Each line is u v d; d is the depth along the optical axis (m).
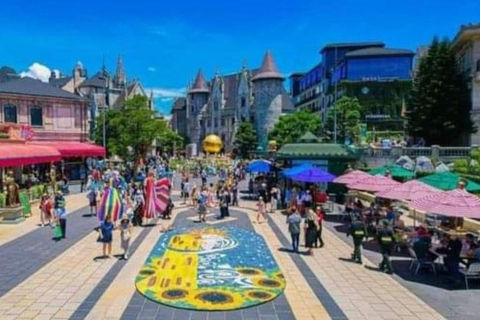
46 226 25.22
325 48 95.38
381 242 16.72
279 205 33.09
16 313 12.46
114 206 18.78
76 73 110.44
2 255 18.75
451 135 48.12
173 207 33.09
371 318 12.25
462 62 50.75
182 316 12.31
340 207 32.69
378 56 80.38
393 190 20.69
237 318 12.20
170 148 111.69
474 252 15.42
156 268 16.89
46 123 51.06
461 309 12.89
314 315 12.45
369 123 79.38
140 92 115.38
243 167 61.47
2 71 74.50
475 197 15.91
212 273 16.31
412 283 15.28
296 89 129.12
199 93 132.75
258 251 19.75
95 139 77.94
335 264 17.72
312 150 35.69
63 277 15.72
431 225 21.69
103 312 12.55
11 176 34.25
